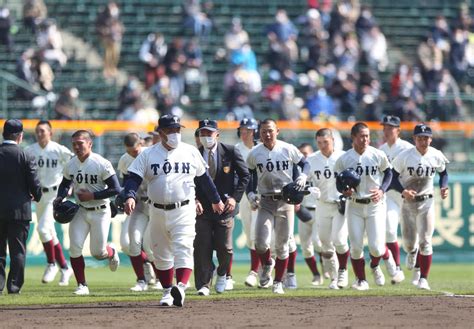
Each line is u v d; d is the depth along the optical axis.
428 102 74.81
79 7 92.94
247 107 80.31
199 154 35.75
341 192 42.69
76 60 87.19
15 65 84.50
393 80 83.00
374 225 43.75
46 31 84.88
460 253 69.19
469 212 69.44
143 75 88.44
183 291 34.88
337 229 45.53
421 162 45.22
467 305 36.25
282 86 84.19
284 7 97.00
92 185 41.12
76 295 40.66
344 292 42.09
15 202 39.78
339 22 89.62
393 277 48.22
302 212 48.22
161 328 29.55
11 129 40.16
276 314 33.16
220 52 88.62
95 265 63.59
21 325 30.34
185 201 35.12
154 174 34.94
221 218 39.31
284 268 41.66
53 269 49.00
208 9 94.94
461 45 91.50
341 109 81.44
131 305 36.03
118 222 64.62
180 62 83.06
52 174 48.91
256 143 47.44
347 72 85.31
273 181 41.34
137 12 93.25
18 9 90.19
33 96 73.12
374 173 43.41
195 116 82.75
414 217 46.19
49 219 48.78
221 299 38.09
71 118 72.12
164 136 34.94
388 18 99.38
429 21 99.88
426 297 39.44
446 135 70.12
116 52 86.75
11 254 40.44
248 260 66.81
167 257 35.88
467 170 70.19
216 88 86.06
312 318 32.12
